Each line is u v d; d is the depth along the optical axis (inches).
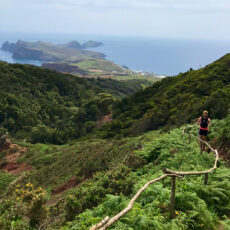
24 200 340.8
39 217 323.6
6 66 4252.0
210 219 190.4
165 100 1886.1
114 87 7480.3
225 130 382.9
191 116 863.7
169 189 247.8
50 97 4146.2
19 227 293.6
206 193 227.5
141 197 236.2
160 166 379.6
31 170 1326.3
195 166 322.3
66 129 2733.8
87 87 5329.7
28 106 3489.2
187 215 194.9
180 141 468.1
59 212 381.4
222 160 327.3
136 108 2212.1
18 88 3833.7
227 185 236.8
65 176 882.1
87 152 1125.7
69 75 5497.1
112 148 946.1
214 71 2047.2
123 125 1935.3
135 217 188.2
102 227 140.3
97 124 2834.6
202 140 367.2
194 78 2095.2
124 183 327.3
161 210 205.5
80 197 333.1
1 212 328.8
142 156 458.3
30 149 1722.4
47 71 4904.0
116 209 218.7
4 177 1133.7
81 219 245.1
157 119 1529.3
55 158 1403.8
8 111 3038.9
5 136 1859.0
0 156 1660.9
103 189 328.5
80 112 2992.1
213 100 809.5
